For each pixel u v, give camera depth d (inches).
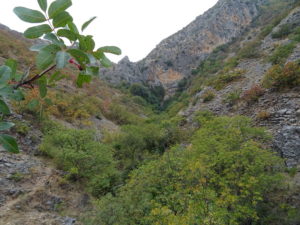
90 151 302.2
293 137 253.3
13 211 191.0
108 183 267.9
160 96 1568.7
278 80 402.3
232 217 134.3
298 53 512.4
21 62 544.4
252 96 416.2
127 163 356.2
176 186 179.6
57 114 472.1
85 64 26.3
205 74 1090.7
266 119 336.2
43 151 308.0
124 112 762.2
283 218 150.4
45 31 23.3
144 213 170.4
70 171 275.0
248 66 647.1
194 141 254.2
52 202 222.1
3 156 258.8
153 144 426.3
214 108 490.3
